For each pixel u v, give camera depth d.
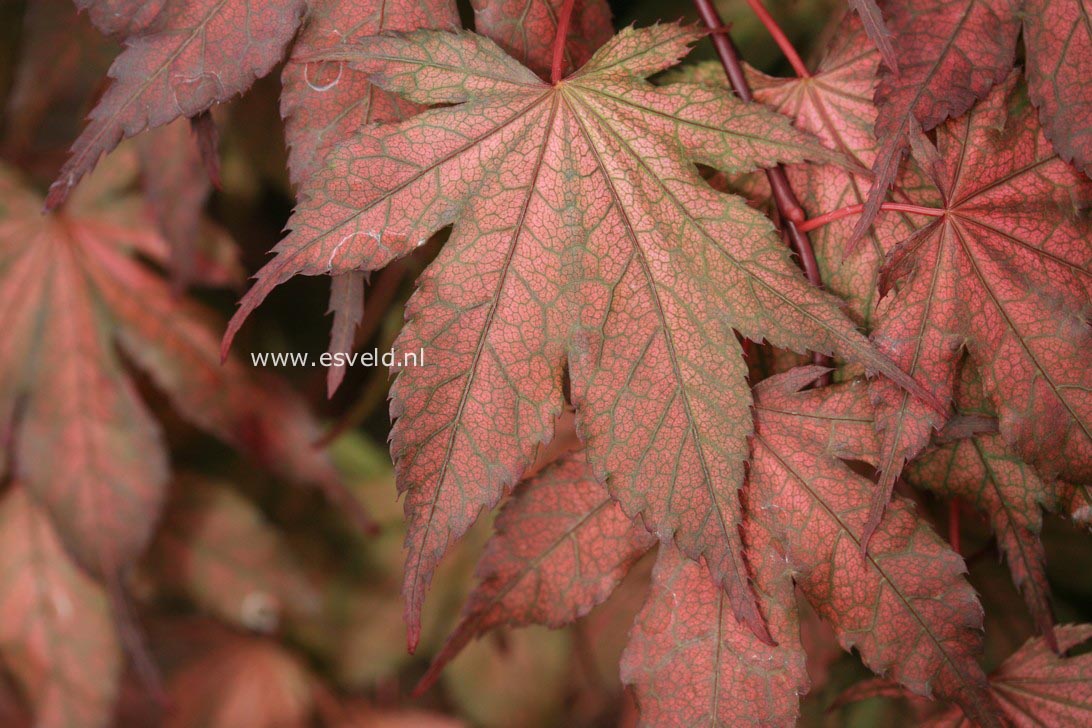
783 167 0.44
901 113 0.43
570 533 0.45
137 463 0.53
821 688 0.50
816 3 0.50
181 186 0.50
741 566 0.43
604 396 0.43
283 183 0.54
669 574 0.44
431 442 0.43
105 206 0.54
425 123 0.43
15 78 0.54
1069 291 0.43
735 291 0.43
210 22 0.43
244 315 0.43
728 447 0.43
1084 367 0.43
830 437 0.43
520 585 0.45
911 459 0.43
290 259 0.43
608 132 0.43
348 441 0.62
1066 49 0.43
